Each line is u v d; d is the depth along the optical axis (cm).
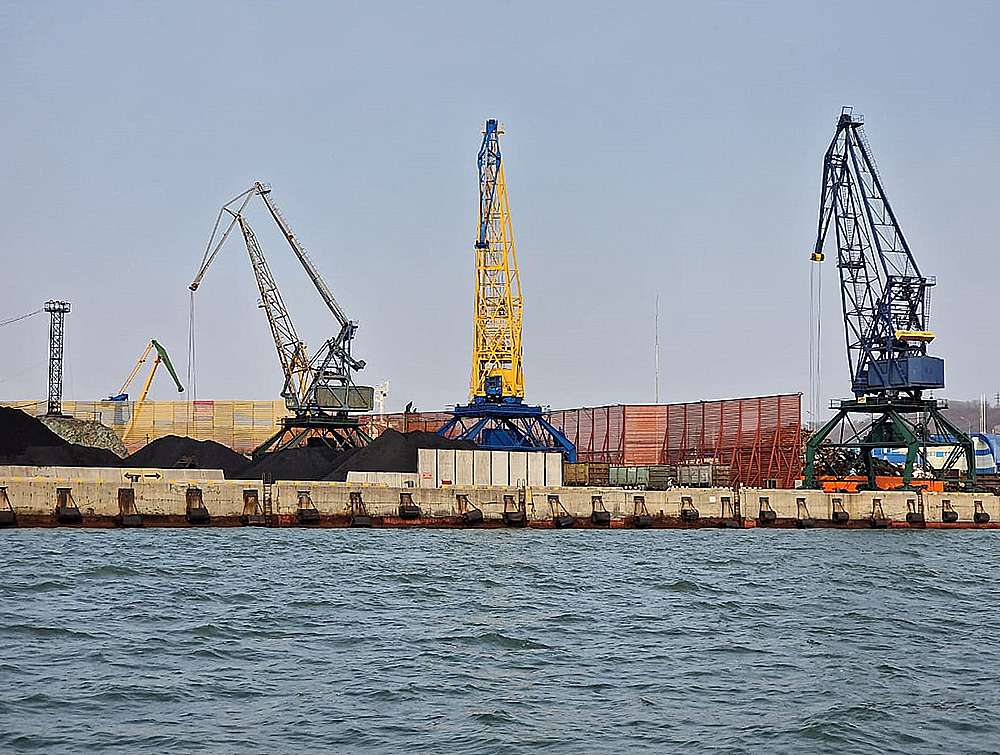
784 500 13875
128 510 11306
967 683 4422
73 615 5509
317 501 12019
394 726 3675
